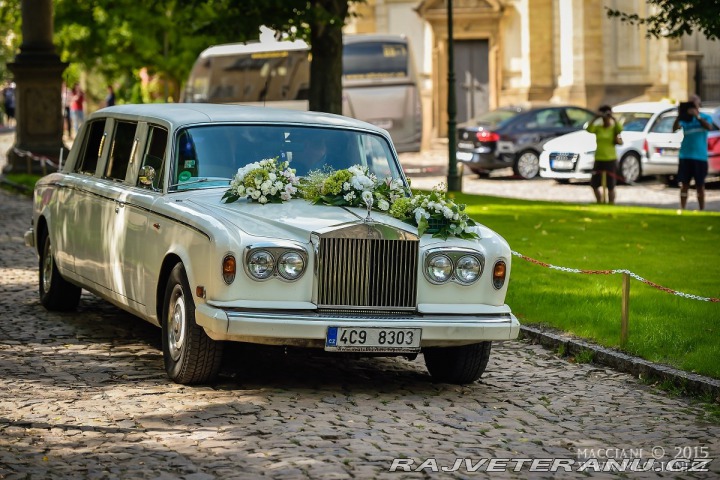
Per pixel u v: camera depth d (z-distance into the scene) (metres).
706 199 31.67
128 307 11.98
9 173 35.31
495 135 38.97
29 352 12.02
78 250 13.29
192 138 11.74
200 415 9.52
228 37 28.94
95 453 8.38
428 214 10.69
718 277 16.33
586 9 48.47
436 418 9.68
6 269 18.08
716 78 48.34
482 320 10.41
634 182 35.97
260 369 11.47
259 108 12.52
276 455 8.37
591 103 48.53
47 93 35.28
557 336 12.89
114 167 12.80
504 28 51.31
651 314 13.69
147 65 50.06
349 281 10.17
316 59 28.77
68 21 49.25
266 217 10.52
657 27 24.70
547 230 21.62
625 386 11.12
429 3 51.50
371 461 8.28
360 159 11.98
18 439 8.73
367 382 11.08
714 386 10.47
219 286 10.03
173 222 10.83
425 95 52.56
